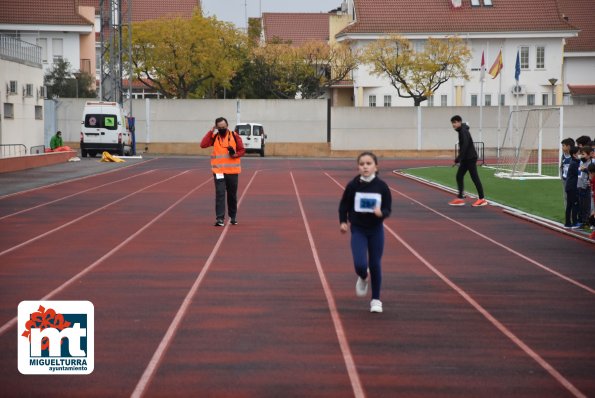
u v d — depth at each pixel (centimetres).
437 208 2391
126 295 1142
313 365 809
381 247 1062
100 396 717
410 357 841
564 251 1584
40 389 736
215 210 2102
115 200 2553
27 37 7550
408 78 7156
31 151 4953
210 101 6316
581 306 1098
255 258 1470
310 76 7744
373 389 737
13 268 1353
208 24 7338
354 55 7450
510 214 2212
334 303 1101
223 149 1931
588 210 1839
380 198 1050
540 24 7531
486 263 1445
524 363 823
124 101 6278
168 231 1833
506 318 1023
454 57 6850
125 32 7169
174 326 966
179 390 732
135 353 848
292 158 6006
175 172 4028
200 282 1241
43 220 2025
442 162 5419
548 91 7594
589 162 1819
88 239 1700
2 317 1001
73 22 7600
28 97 4894
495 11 7644
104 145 5266
